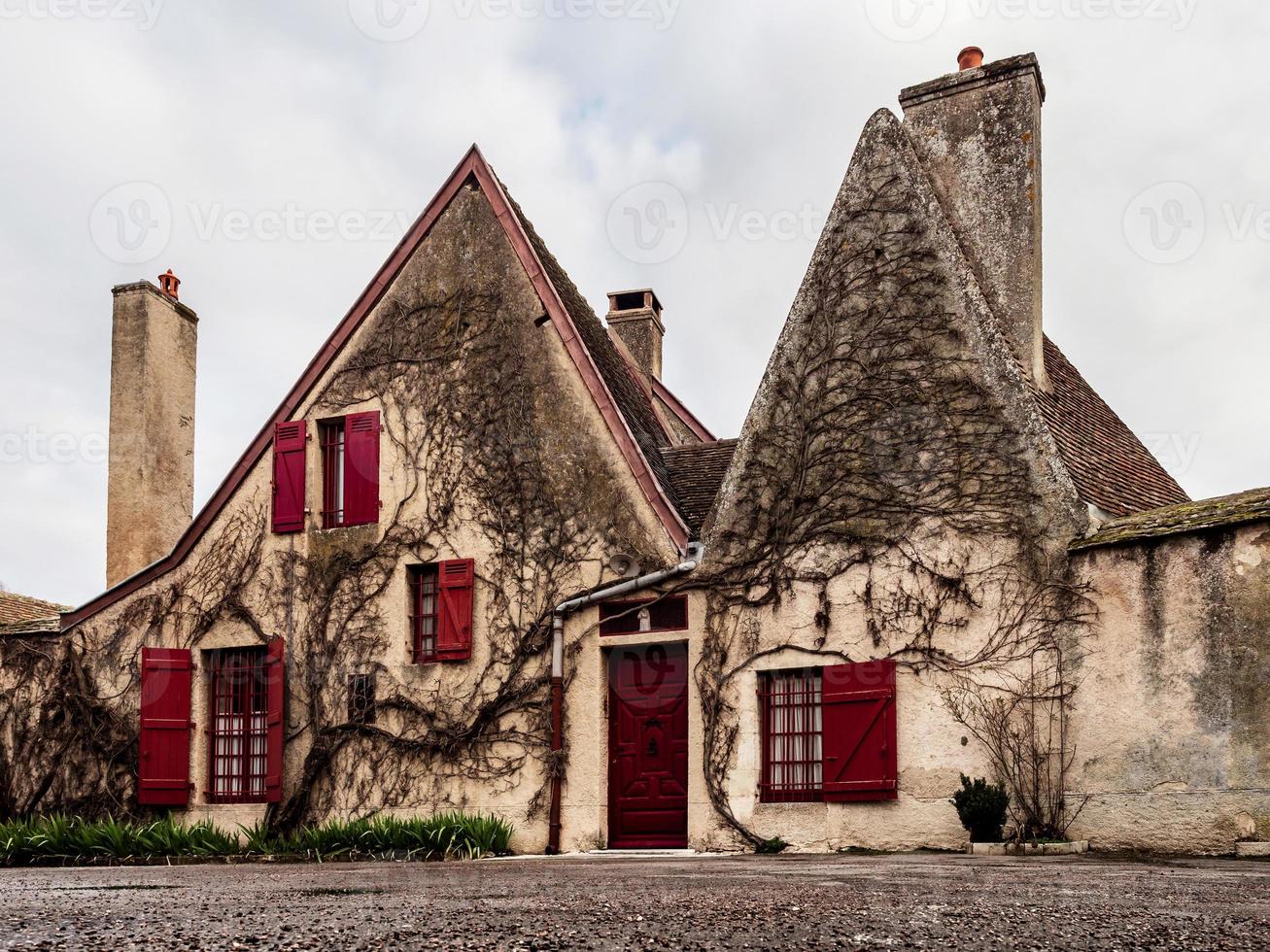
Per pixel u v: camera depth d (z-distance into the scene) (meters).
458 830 12.95
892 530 12.38
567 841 13.23
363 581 14.80
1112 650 11.10
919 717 11.93
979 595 11.85
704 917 5.46
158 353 17.45
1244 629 10.43
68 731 15.81
